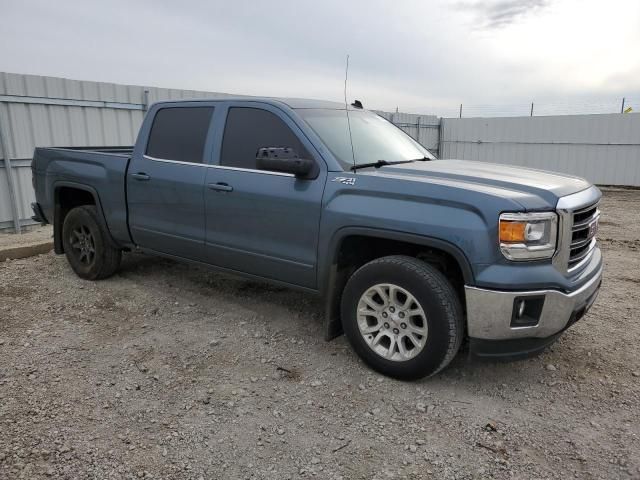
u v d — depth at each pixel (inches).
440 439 115.8
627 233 354.0
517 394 135.4
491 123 735.7
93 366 146.5
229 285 218.5
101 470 103.3
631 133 633.6
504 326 123.7
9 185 318.0
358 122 179.6
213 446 112.0
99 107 357.1
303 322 180.5
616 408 128.8
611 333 173.6
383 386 137.9
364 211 138.1
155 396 131.4
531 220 121.6
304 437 115.9
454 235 125.0
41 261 253.9
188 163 181.3
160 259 255.8
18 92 313.6
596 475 104.2
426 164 163.0
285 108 161.6
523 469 105.9
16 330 170.6
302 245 153.1
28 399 128.3
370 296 141.9
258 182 160.7
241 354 155.7
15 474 101.2
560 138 684.1
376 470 105.3
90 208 218.8
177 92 399.5
